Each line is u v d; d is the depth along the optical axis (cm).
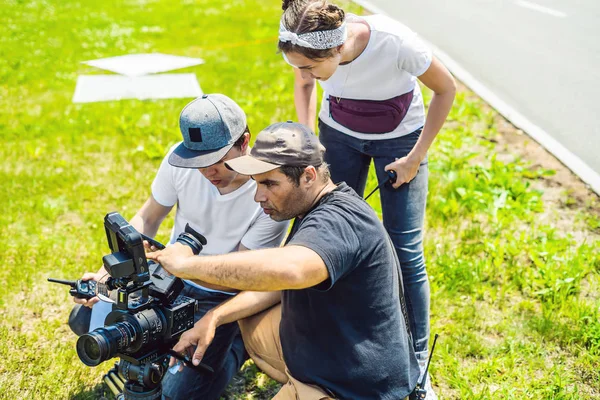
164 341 239
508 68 766
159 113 667
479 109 643
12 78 795
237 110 282
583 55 809
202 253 310
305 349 245
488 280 393
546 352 336
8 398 312
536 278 388
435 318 363
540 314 363
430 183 503
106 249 433
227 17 1097
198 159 274
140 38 987
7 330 353
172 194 306
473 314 364
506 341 341
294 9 257
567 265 390
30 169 547
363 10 1037
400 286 255
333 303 235
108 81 772
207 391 297
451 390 319
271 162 227
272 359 287
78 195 505
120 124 630
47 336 352
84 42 964
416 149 301
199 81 767
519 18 977
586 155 552
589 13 997
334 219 225
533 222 449
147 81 769
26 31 1031
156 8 1199
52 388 317
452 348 340
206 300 309
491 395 309
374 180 510
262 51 891
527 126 600
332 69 269
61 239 445
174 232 317
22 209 481
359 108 305
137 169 550
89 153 581
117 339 219
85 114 667
